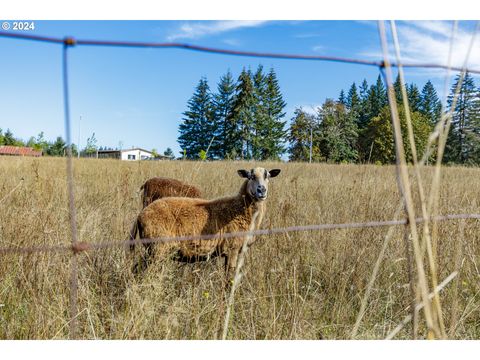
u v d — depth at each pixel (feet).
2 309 11.02
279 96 174.81
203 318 11.52
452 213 16.97
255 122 163.84
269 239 14.79
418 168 6.17
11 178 28.37
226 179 31.45
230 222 15.31
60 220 15.46
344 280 13.66
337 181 29.89
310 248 16.19
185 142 178.50
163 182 23.11
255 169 15.90
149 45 5.22
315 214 19.36
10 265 12.68
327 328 11.98
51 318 10.21
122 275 12.96
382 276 14.69
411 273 6.42
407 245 6.38
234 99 166.20
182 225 14.78
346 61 5.84
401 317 12.76
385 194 22.29
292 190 24.03
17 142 168.55
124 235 15.14
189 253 15.02
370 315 12.44
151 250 14.35
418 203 17.40
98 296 11.60
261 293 11.64
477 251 15.51
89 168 44.88
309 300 13.20
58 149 112.88
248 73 165.27
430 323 6.13
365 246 15.05
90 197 24.39
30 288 11.17
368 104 150.30
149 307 10.32
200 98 176.35
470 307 12.39
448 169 31.68
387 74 5.85
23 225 13.48
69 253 13.12
